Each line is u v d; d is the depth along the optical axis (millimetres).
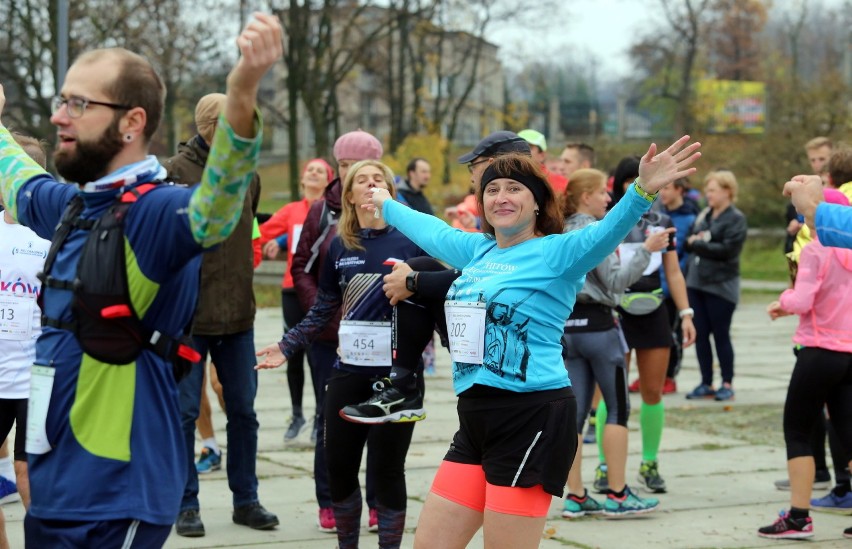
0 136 5133
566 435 5473
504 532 5406
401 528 7219
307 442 11922
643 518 9180
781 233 45812
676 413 14461
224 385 8516
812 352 8484
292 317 11547
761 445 12406
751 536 8680
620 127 73438
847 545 8484
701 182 47969
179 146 8227
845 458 9672
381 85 61469
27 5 36875
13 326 7043
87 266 4195
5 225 7113
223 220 4035
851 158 8828
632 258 8586
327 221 8773
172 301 4277
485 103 66875
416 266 6902
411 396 6898
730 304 15461
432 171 45125
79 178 4266
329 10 47156
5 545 6910
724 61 82188
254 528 8508
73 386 4184
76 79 4184
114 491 4141
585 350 8844
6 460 8141
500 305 5512
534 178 5652
